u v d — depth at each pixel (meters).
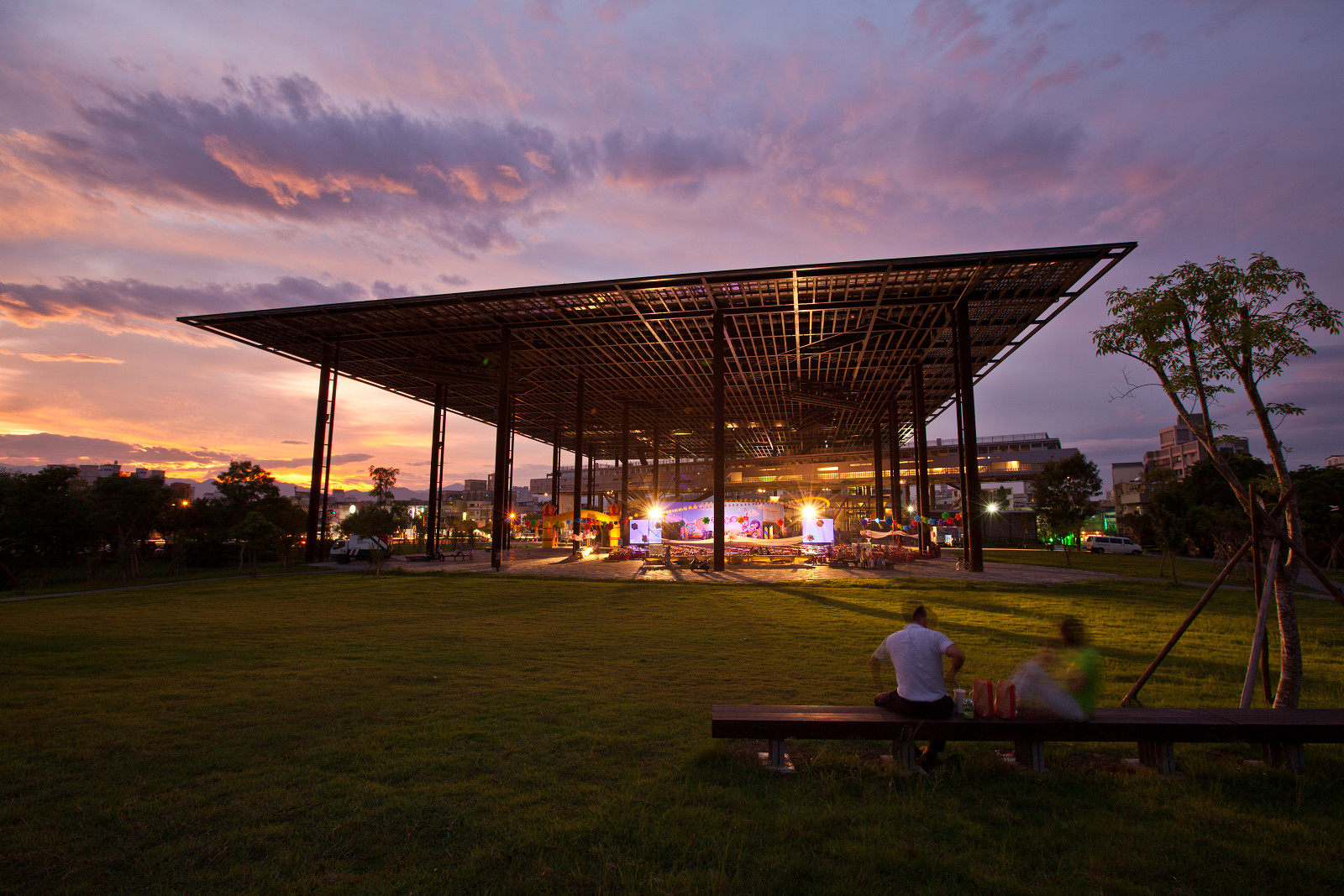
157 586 22.16
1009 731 4.43
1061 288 24.22
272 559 35.50
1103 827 3.59
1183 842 3.42
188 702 6.54
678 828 3.56
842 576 23.94
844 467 61.41
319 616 14.02
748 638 10.91
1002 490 64.25
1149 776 4.46
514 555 41.00
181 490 33.59
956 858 3.21
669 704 6.50
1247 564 21.19
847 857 3.24
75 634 11.24
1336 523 27.19
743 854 3.24
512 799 4.00
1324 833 3.52
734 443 63.75
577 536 37.56
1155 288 6.21
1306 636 10.77
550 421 53.41
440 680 7.64
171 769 4.58
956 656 4.54
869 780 4.36
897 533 32.38
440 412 38.72
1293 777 4.35
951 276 23.38
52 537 25.06
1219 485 34.41
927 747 5.04
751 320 28.58
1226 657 9.04
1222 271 5.88
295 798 4.04
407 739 5.28
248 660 8.88
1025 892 2.93
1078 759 4.96
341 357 33.81
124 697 6.74
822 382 40.31
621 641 10.67
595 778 4.40
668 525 39.53
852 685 7.41
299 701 6.59
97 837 3.49
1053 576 22.86
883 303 25.55
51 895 2.91
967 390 24.81
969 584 20.03
